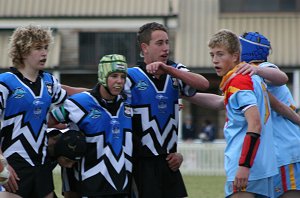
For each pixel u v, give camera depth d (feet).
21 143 64.44
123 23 290.15
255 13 296.30
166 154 68.80
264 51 68.59
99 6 293.23
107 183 65.00
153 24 69.00
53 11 291.99
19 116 64.49
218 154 209.36
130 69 68.74
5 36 289.94
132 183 68.90
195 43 288.92
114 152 65.57
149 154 68.08
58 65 285.23
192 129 268.41
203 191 134.92
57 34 291.99
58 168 173.37
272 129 64.90
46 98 65.72
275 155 64.54
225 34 63.87
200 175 196.95
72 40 291.79
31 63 65.21
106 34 290.97
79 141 64.59
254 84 63.87
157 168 68.54
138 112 68.23
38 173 64.95
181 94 70.64
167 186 69.05
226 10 295.07
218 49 63.82
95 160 65.41
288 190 67.36
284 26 295.07
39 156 65.05
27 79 65.36
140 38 69.31
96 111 65.51
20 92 64.44
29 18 289.94
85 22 291.17
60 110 66.03
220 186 147.95
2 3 292.20
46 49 65.77
